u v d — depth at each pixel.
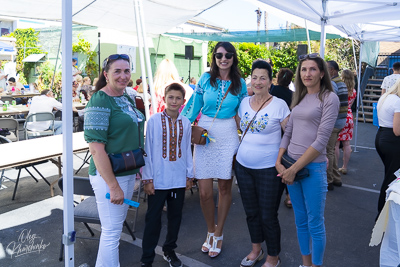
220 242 3.29
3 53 12.93
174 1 6.62
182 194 2.94
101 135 2.30
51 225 3.90
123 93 2.56
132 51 14.69
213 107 3.07
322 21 5.22
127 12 7.12
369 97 14.18
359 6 4.95
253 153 2.78
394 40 8.88
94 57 13.44
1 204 4.47
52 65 14.67
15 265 3.10
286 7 4.74
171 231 2.97
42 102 7.34
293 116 2.65
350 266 3.12
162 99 4.47
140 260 2.99
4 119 6.46
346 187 5.36
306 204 2.64
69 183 2.32
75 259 3.22
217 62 2.98
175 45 15.63
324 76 2.53
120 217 2.51
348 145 6.03
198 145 3.14
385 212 2.49
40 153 3.95
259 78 2.74
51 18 6.87
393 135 3.52
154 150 2.80
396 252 2.44
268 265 2.91
